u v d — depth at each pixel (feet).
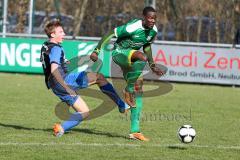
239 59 205.16
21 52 219.00
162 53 209.67
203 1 221.05
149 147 89.35
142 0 228.43
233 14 213.66
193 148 89.71
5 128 104.78
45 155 81.15
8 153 81.92
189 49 208.23
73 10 235.61
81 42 211.41
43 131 102.22
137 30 94.89
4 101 145.69
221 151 88.28
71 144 89.92
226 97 174.29
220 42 217.56
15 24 235.40
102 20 229.45
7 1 226.99
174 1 225.35
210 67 207.31
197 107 147.74
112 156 81.82
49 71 93.81
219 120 126.00
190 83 209.56
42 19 233.35
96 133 102.42
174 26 225.35
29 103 143.43
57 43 94.38
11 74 217.56
